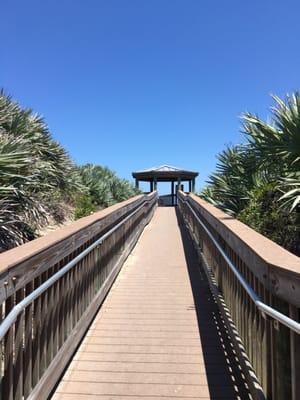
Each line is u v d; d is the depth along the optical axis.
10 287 2.88
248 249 3.73
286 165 7.68
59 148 11.98
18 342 3.08
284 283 2.75
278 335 2.90
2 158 7.36
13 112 9.92
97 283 6.23
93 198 16.94
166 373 4.32
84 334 5.22
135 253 10.82
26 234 8.14
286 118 7.26
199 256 9.19
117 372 4.34
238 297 4.45
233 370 4.35
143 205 15.37
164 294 7.08
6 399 2.88
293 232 7.59
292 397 2.70
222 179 10.49
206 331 5.41
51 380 3.75
